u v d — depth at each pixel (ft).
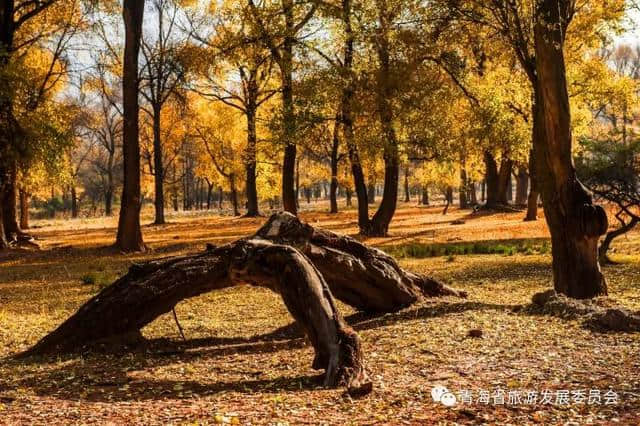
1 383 21.08
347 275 30.50
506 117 77.30
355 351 20.47
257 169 150.20
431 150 84.89
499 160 119.14
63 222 183.52
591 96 91.81
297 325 30.55
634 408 15.78
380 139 80.64
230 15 88.17
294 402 17.28
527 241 76.64
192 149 219.00
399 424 15.03
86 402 18.20
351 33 80.59
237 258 25.36
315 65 85.40
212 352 26.13
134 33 80.53
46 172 88.12
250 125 115.24
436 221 120.16
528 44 37.37
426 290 34.22
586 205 34.35
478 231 93.45
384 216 91.15
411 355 22.68
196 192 286.05
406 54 73.15
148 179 212.64
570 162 34.81
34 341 29.71
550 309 29.48
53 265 69.92
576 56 86.28
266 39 85.46
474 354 22.25
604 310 27.25
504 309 31.14
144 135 196.85
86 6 91.81
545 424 14.88
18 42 100.07
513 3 36.17
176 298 27.25
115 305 26.89
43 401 18.40
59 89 118.52
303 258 23.67
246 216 153.79
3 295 47.50
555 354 21.71
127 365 23.93
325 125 89.04
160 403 17.90
